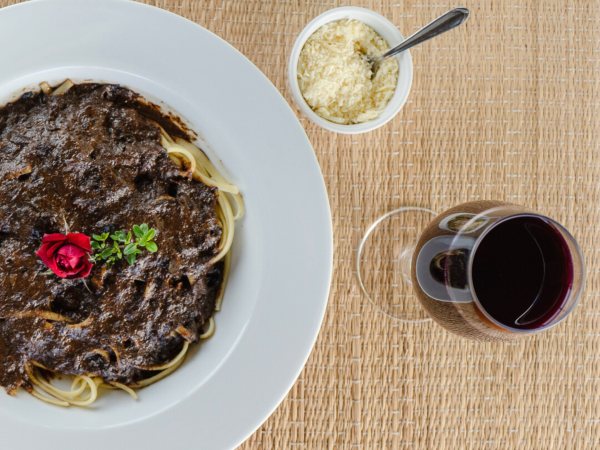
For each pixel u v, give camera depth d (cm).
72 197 48
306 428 53
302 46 52
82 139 49
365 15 51
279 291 49
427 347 54
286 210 49
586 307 55
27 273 48
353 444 53
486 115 55
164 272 49
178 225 49
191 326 49
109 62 49
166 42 48
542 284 46
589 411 55
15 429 48
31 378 49
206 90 49
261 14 54
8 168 48
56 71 49
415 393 54
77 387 50
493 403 54
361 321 54
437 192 55
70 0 47
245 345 49
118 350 48
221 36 54
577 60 56
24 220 48
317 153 54
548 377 55
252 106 49
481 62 56
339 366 54
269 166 49
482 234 45
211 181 51
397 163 55
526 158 56
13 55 48
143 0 53
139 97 50
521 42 56
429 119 55
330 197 54
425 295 49
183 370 50
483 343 55
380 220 55
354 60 52
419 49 55
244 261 50
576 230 56
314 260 49
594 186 56
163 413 49
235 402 49
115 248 47
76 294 48
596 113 56
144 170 49
